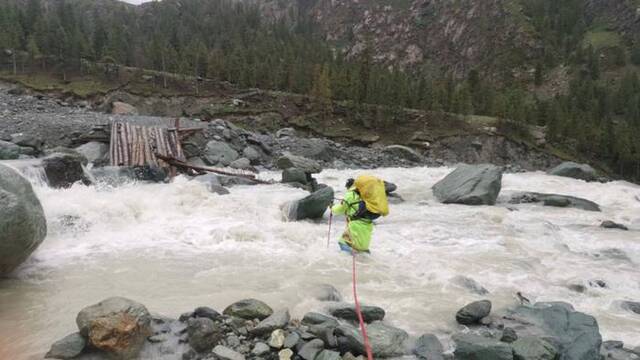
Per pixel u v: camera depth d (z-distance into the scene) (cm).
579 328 618
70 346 525
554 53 11656
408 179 2553
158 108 5144
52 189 1266
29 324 618
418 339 600
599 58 11306
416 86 6488
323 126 5141
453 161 4859
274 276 828
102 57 6019
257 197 1468
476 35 12962
